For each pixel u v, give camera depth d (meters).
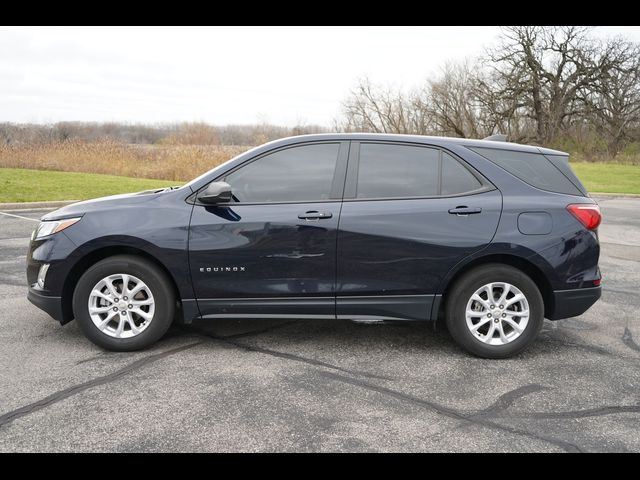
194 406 3.24
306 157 4.17
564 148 45.09
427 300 4.06
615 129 44.16
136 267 4.05
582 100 44.91
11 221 11.08
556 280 4.03
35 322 4.82
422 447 2.82
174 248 4.01
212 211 4.05
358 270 4.02
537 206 4.03
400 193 4.08
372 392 3.47
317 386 3.55
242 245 4.01
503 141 4.54
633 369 3.91
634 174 30.86
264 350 4.22
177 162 22.05
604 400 3.39
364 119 37.22
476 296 4.05
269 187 4.12
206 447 2.80
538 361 4.05
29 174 19.31
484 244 3.97
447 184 4.09
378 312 4.09
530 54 42.22
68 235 4.05
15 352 4.10
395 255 3.99
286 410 3.21
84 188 16.30
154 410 3.19
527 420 3.12
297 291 4.05
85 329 4.08
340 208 4.02
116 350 4.12
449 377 3.73
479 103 41.47
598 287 4.11
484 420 3.11
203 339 4.45
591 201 4.16
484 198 4.04
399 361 4.02
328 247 4.00
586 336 4.65
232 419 3.09
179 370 3.79
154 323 4.11
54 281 4.07
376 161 4.14
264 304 4.09
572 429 3.02
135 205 4.12
